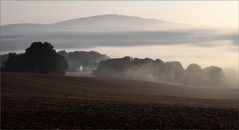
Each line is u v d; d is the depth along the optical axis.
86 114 60.00
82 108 66.06
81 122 54.50
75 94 110.00
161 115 61.03
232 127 53.78
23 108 64.12
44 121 54.19
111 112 62.50
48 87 121.94
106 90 134.38
